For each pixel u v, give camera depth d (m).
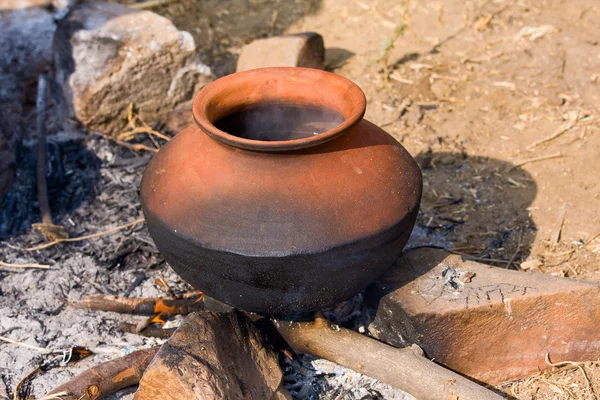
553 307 1.21
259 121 1.23
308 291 1.13
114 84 1.59
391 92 1.70
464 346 1.22
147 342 1.28
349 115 1.15
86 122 1.61
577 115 1.59
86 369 1.25
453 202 1.46
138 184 1.53
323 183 1.12
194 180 1.14
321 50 1.75
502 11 1.89
